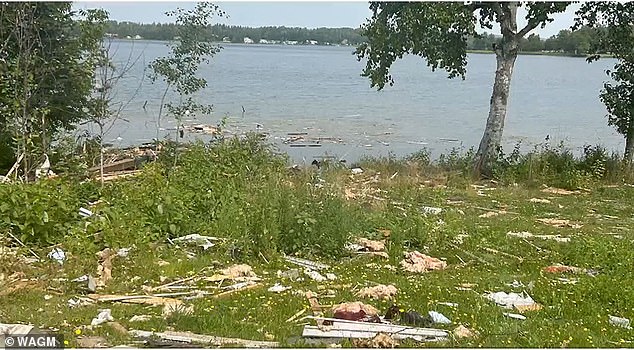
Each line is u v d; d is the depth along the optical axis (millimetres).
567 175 19047
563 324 8016
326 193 12273
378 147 28219
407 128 34281
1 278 8547
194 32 18828
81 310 7801
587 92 58062
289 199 11648
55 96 16078
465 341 7227
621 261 10961
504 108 20797
